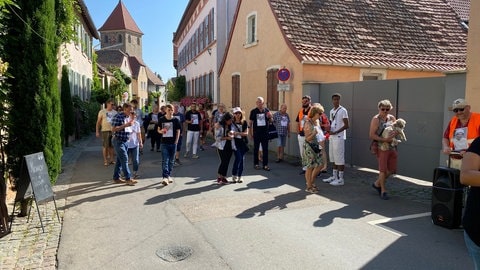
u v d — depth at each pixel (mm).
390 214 6473
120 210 6773
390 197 7605
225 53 20188
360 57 12805
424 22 15414
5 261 4707
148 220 6211
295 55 12492
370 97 10328
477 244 2777
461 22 16172
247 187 8508
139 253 4934
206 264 4594
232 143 8836
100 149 15461
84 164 11719
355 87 10820
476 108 7730
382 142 7449
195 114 13180
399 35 14516
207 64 25438
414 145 9141
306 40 13016
